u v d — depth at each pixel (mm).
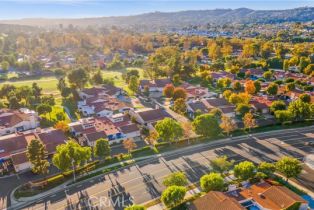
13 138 96812
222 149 96312
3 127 113000
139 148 98062
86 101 143500
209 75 181750
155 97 160125
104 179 80562
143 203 69938
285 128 111750
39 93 156625
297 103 115812
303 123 115312
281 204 62875
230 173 81250
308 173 81250
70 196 73312
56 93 169375
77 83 172500
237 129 108562
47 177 82188
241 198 66188
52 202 71062
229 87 168500
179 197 64250
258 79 178250
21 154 87938
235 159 89750
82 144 101188
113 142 103000
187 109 129750
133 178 80750
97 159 91875
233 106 129375
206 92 152250
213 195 64000
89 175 82062
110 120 115250
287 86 151625
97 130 106625
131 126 108438
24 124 116688
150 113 120188
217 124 99750
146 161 89938
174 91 143625
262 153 93312
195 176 80938
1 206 69812
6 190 76500
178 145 99250
